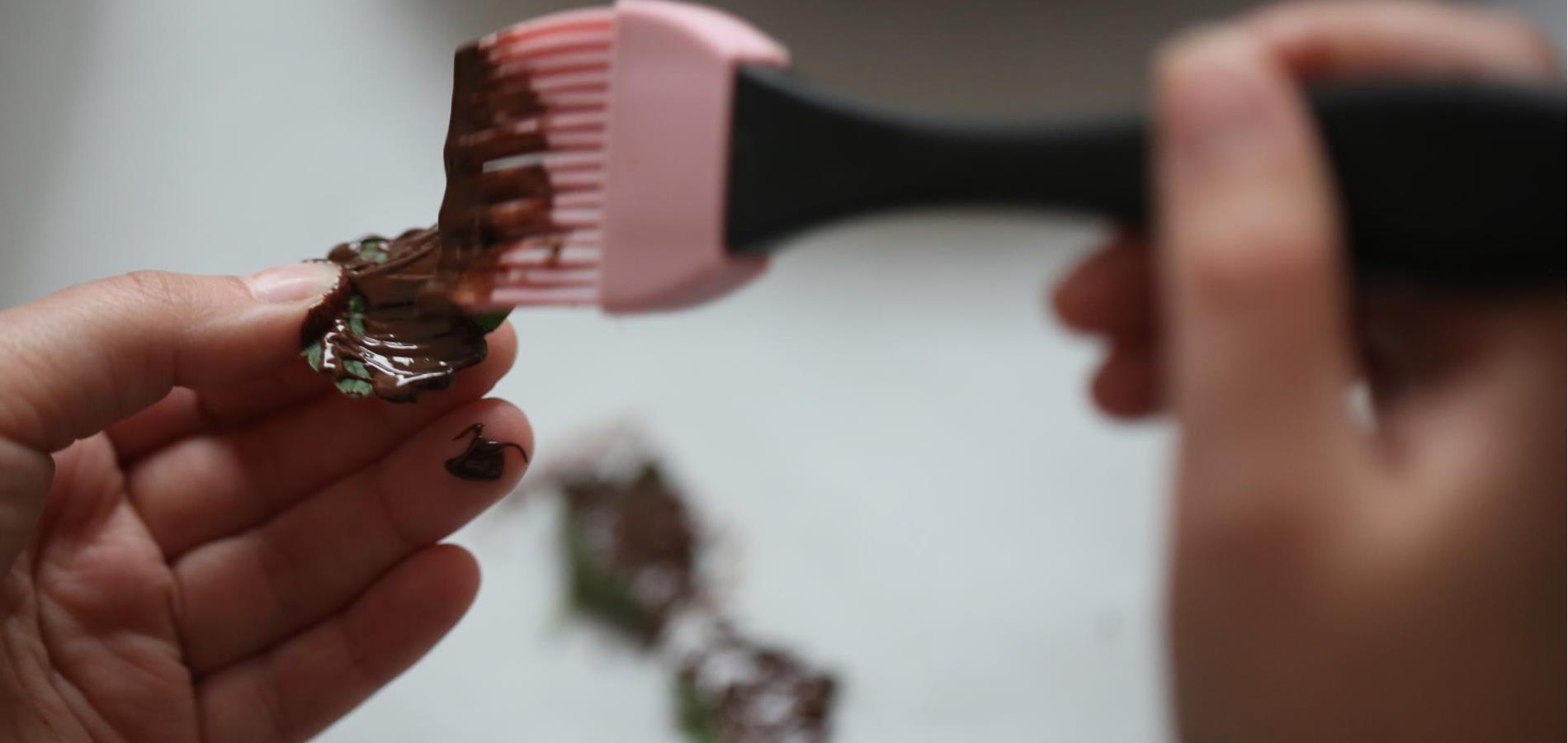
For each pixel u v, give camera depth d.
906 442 0.49
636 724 0.45
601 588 0.46
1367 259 0.31
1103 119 0.32
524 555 0.47
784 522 0.48
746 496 0.48
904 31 0.53
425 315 0.34
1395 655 0.31
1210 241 0.30
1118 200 0.32
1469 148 0.30
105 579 0.36
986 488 0.48
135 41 0.54
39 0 0.54
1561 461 0.31
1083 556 0.47
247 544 0.37
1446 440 0.31
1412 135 0.30
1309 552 0.30
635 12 0.33
